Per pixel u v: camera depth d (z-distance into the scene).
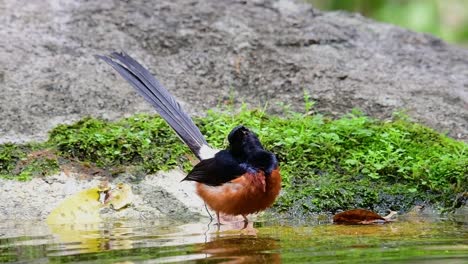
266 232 9.26
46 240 8.81
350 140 11.87
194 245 8.41
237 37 15.07
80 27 14.91
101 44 14.51
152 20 15.36
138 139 11.48
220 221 10.10
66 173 10.95
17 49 13.98
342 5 22.64
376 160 11.28
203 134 11.87
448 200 10.77
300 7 16.84
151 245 8.42
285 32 15.49
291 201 10.57
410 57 15.45
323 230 9.36
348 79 14.20
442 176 11.13
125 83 13.52
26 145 11.45
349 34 15.95
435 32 22.95
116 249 8.21
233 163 9.62
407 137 12.23
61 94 12.99
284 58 14.64
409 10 22.78
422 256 7.61
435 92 14.02
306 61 14.64
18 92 12.91
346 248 8.09
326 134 11.70
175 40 14.85
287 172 11.11
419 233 9.05
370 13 22.75
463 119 13.20
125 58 11.39
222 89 13.80
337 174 11.16
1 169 10.97
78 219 10.19
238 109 13.12
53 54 14.03
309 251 7.96
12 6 15.28
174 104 11.02
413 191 10.82
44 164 11.05
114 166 11.12
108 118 12.49
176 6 15.95
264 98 13.65
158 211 10.43
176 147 11.49
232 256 7.77
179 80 13.90
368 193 10.74
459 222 9.91
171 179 10.96
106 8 15.55
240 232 9.26
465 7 25.42
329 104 13.45
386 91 13.90
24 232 9.36
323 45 15.34
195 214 10.41
